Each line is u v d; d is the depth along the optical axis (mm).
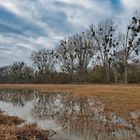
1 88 87250
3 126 15281
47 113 26641
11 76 163000
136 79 94312
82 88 68250
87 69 114750
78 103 35938
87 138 14906
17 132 14203
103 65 103812
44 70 140125
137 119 20609
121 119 21000
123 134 15727
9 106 34750
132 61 98938
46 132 15766
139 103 29984
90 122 20406
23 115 25094
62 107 32375
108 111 25656
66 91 62000
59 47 124375
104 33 100250
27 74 153375
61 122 20719
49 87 83875
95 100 37594
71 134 15977
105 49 100562
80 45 114562
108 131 16703
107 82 99125
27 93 62906
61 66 124312
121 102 31875
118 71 101250
